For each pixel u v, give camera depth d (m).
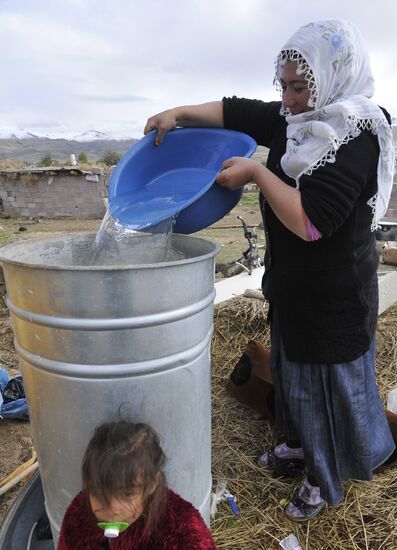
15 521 1.59
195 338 1.22
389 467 1.97
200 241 1.39
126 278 1.05
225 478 1.96
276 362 1.75
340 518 1.76
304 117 1.38
